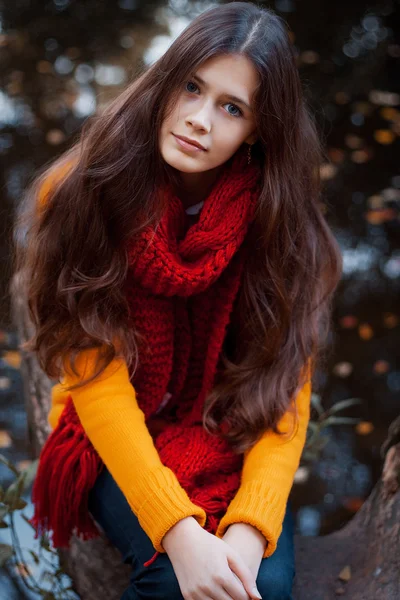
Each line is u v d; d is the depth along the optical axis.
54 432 1.27
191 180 1.21
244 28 1.07
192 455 1.21
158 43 3.38
